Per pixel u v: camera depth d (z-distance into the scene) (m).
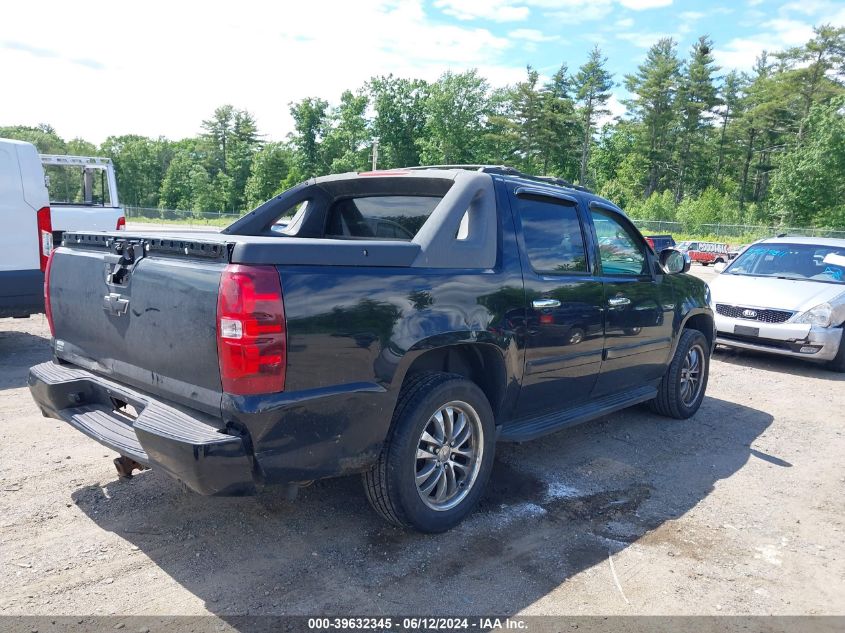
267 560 3.14
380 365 3.02
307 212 4.77
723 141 87.88
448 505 3.47
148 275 2.96
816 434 5.72
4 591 2.80
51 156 11.49
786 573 3.29
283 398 2.69
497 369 3.74
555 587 3.04
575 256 4.38
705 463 4.82
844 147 59.22
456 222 3.52
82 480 3.93
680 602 2.97
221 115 107.19
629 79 86.62
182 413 2.82
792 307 8.23
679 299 5.50
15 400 5.43
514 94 77.75
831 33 76.25
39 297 7.07
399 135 79.88
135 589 2.86
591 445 5.09
